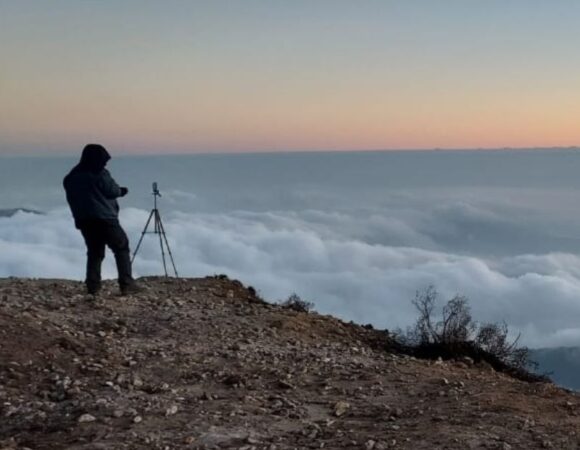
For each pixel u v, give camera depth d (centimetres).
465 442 568
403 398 728
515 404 692
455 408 674
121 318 1034
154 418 639
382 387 772
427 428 610
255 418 648
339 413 673
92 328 966
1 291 1184
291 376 810
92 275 1139
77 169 1120
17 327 870
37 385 737
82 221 1113
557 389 811
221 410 669
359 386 776
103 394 713
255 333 1025
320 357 916
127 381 757
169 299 1188
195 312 1114
